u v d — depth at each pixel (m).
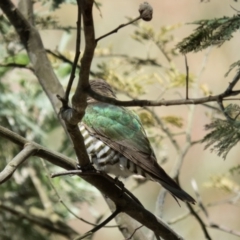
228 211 19.11
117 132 9.98
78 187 13.60
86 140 10.09
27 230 14.32
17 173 14.16
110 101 6.88
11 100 13.21
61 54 12.70
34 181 13.86
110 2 20.31
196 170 19.47
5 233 14.26
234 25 7.45
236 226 18.97
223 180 12.86
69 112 7.39
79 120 7.39
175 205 18.88
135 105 6.87
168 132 12.23
